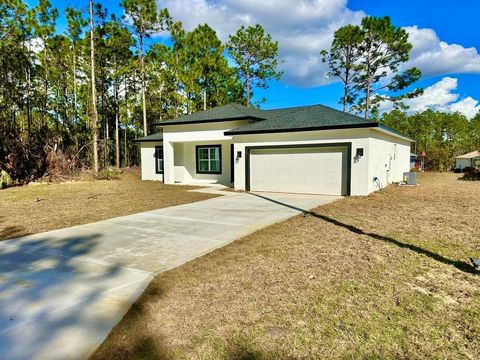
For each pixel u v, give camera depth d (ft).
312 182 38.34
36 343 8.15
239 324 8.96
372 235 18.38
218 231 20.15
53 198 36.35
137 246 17.08
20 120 82.64
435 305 9.93
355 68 87.66
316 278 12.16
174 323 9.09
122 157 106.63
